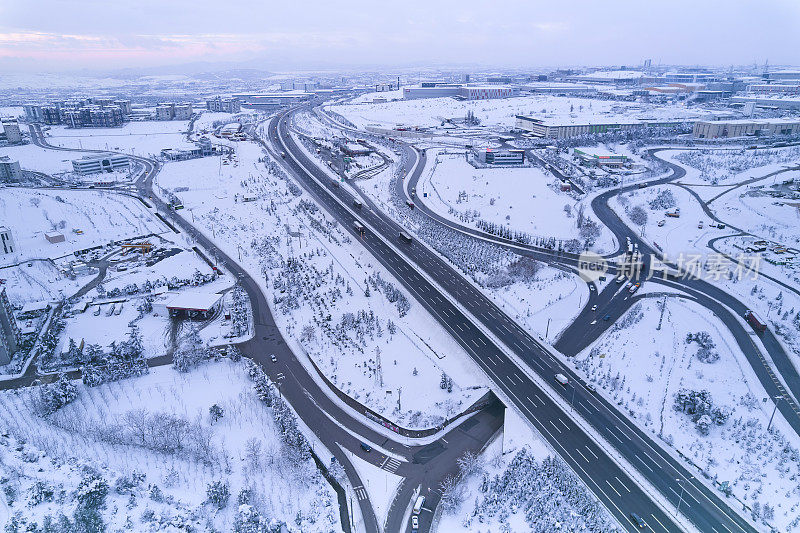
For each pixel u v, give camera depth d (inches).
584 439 4559.5
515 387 5251.0
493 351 5841.5
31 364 5772.6
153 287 7470.5
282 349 6102.4
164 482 4010.8
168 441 4436.5
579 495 3905.0
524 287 7278.5
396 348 6013.8
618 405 4987.7
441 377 5487.2
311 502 3927.2
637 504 3895.2
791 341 5812.0
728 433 4579.2
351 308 6879.9
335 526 3693.4
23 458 4077.3
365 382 5452.8
